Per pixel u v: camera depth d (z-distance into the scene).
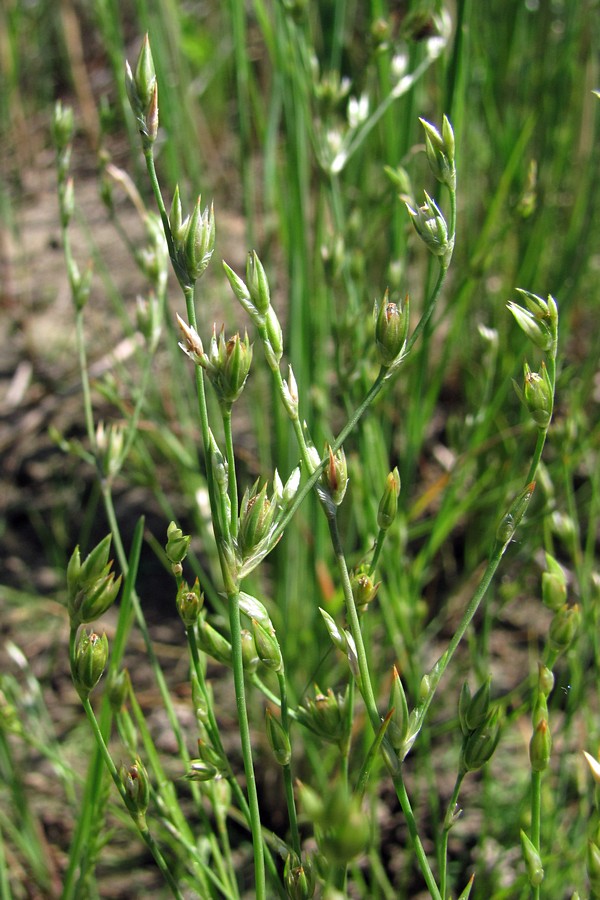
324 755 0.25
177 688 0.28
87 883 0.18
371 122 0.21
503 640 0.29
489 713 0.13
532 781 0.14
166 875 0.14
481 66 0.31
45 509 0.35
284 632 0.24
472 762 0.14
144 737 0.17
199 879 0.17
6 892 0.18
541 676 0.14
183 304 0.41
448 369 0.36
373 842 0.20
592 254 0.32
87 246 0.47
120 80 0.24
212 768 0.15
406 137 0.24
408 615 0.22
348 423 0.13
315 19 0.30
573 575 0.28
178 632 0.30
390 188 0.22
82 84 0.50
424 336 0.22
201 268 0.13
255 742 0.26
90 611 0.13
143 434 0.33
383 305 0.13
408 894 0.23
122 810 0.21
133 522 0.34
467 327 0.32
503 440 0.28
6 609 0.32
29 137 0.55
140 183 0.24
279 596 0.25
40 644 0.30
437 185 0.21
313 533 0.23
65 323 0.42
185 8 0.46
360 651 0.13
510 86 0.31
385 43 0.21
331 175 0.20
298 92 0.22
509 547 0.24
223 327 0.13
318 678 0.24
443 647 0.29
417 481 0.34
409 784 0.25
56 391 0.38
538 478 0.21
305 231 0.23
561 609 0.15
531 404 0.13
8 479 0.36
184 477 0.27
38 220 0.50
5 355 0.41
